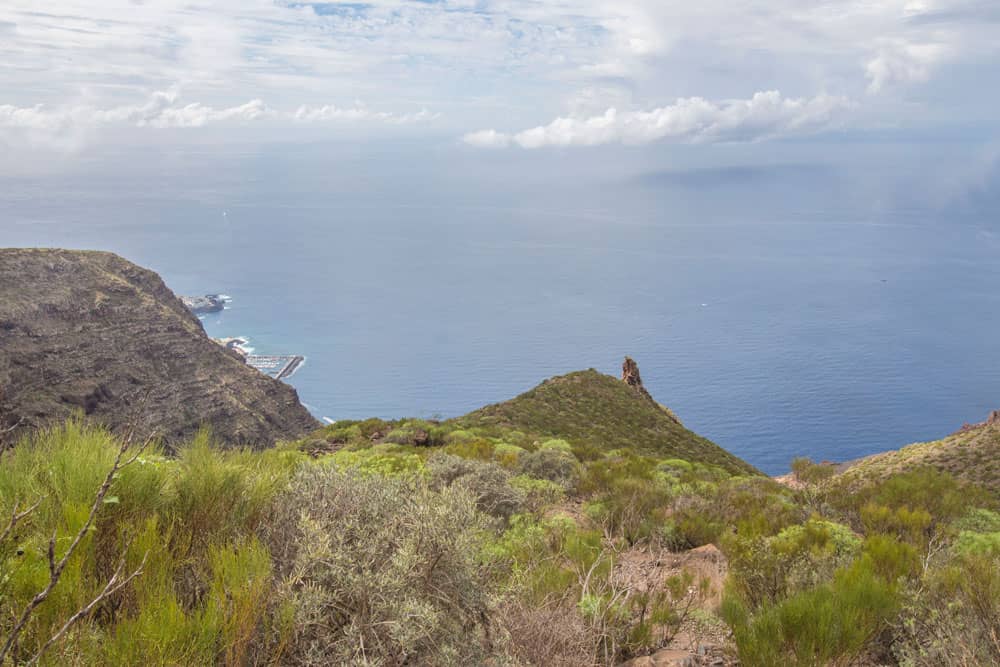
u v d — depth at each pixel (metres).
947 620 4.34
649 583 5.99
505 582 4.64
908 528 8.97
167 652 2.56
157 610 2.69
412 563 3.41
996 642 4.02
